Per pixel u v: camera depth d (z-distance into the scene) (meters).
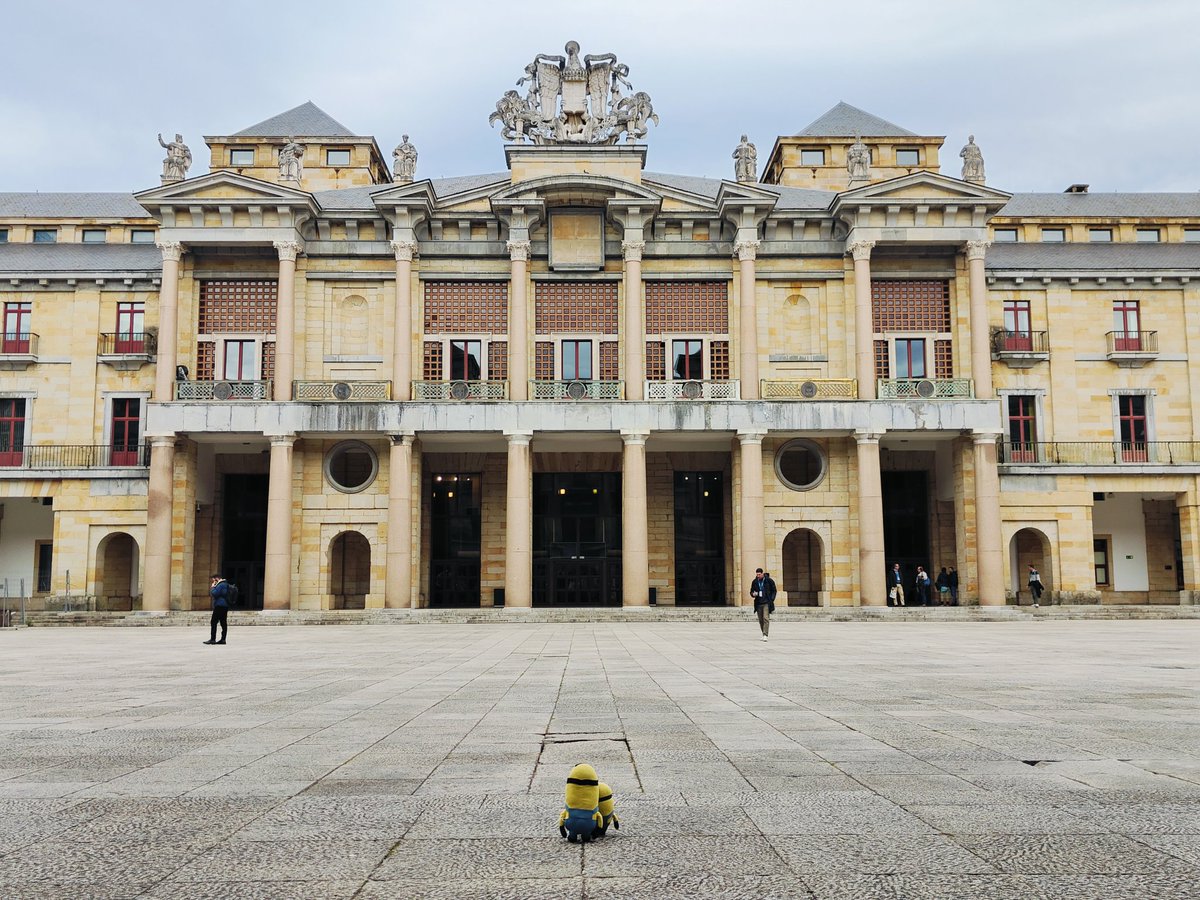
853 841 6.53
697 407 51.03
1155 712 12.95
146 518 52.25
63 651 28.61
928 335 54.31
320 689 16.77
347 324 54.03
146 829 6.96
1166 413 56.31
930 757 9.62
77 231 62.28
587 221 53.59
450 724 12.16
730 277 54.16
